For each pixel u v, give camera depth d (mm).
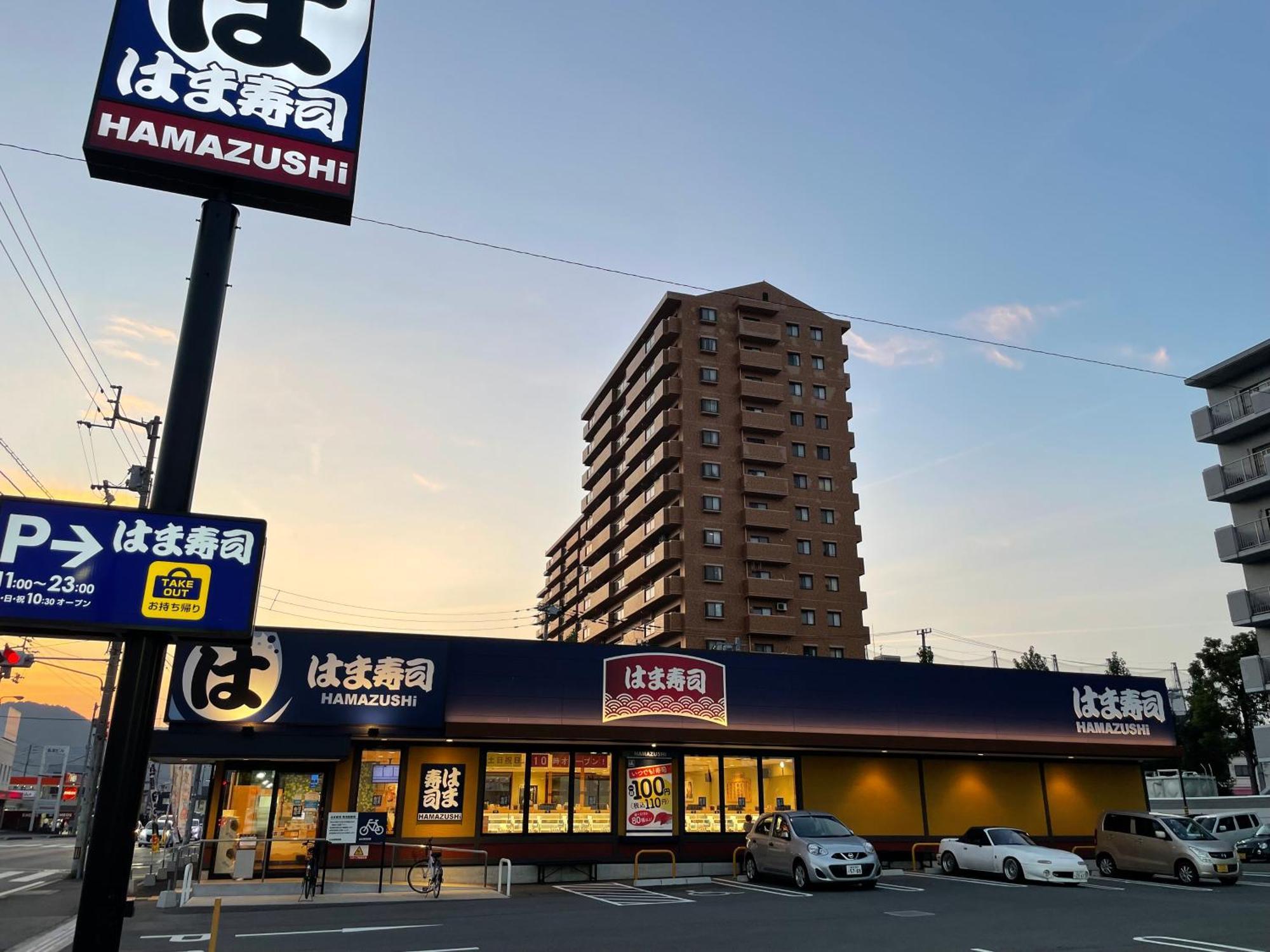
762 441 71938
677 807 23797
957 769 26922
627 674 23500
